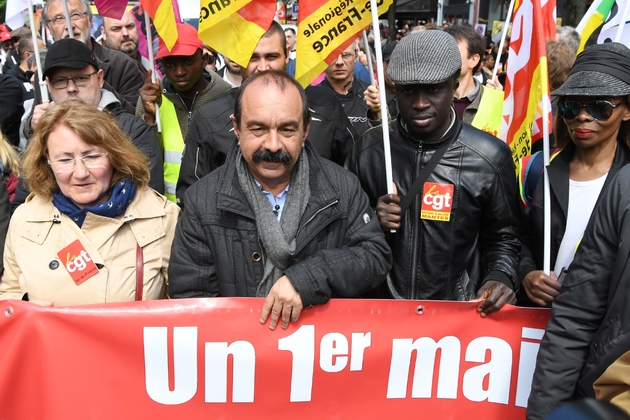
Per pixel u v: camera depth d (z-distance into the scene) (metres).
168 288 2.48
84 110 2.43
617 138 2.52
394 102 5.01
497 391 2.44
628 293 1.85
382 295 2.78
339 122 3.35
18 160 2.95
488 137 2.63
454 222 2.60
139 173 2.56
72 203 2.49
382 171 2.74
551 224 2.57
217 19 3.20
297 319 2.23
